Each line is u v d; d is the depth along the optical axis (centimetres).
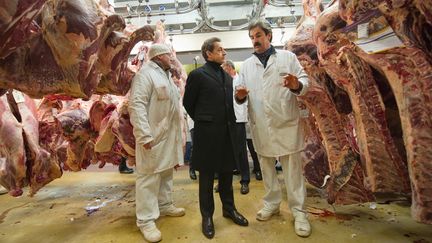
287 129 238
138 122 229
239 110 339
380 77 211
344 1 168
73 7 146
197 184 406
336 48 203
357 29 182
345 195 236
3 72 148
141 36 213
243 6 534
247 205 310
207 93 238
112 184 429
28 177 239
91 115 297
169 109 247
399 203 300
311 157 300
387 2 150
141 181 242
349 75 187
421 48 162
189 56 601
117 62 205
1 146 217
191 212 298
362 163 200
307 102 249
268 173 262
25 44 147
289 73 223
